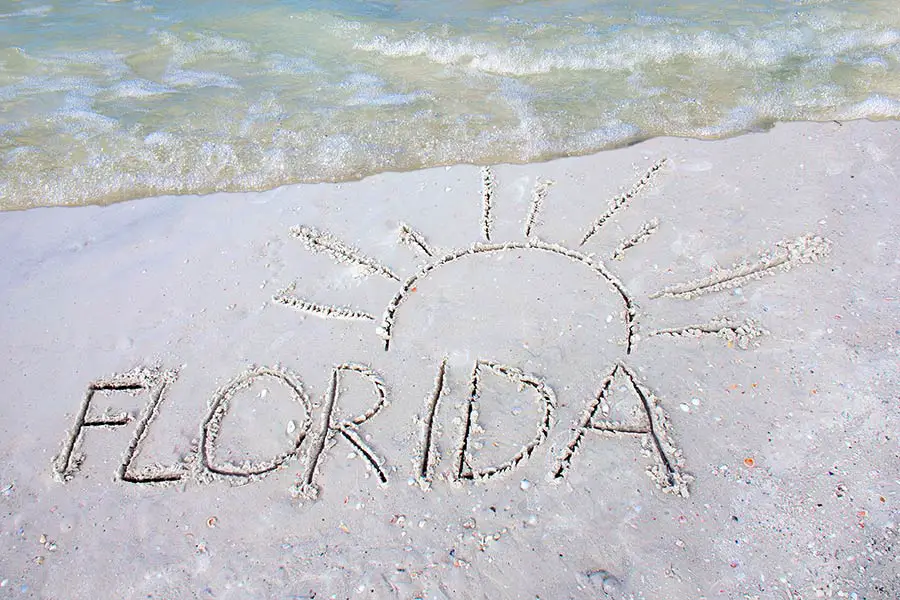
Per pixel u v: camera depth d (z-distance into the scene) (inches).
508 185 86.4
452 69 107.3
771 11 116.6
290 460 63.0
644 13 118.7
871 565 54.0
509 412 65.2
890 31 108.7
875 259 74.1
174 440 64.8
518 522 58.1
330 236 81.4
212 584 56.1
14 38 117.3
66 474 62.9
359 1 130.6
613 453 61.8
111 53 113.7
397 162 90.5
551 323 71.7
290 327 72.9
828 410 63.1
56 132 95.9
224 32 119.5
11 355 71.6
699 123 93.8
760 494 58.4
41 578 57.0
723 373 66.5
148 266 79.3
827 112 94.4
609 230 80.0
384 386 67.7
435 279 76.4
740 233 78.2
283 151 92.2
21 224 84.8
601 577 54.7
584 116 95.8
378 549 57.2
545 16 119.9
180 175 89.9
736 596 53.4
